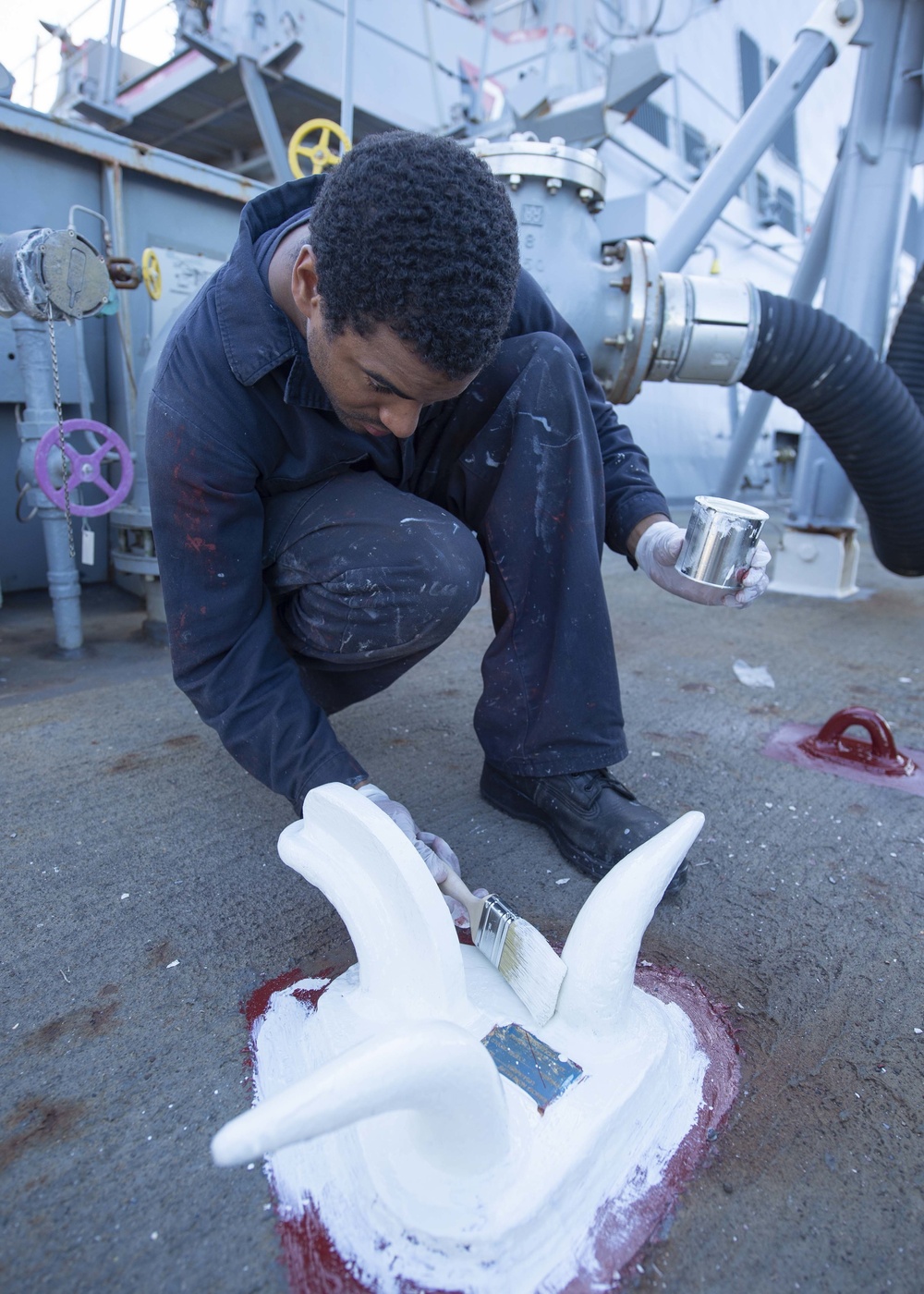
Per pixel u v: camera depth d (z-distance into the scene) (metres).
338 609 1.13
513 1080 0.78
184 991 1.01
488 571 1.30
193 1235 0.71
